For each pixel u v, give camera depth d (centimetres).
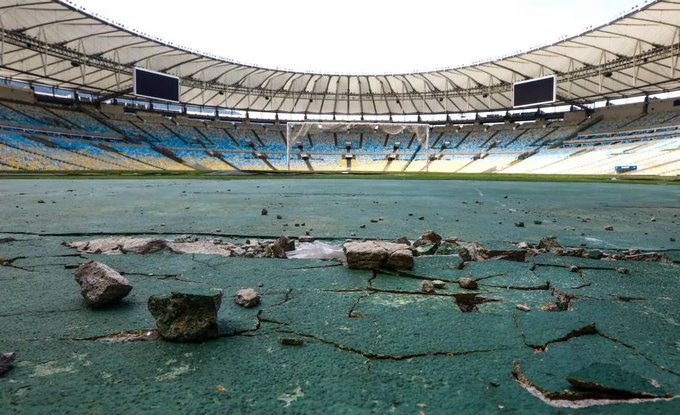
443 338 217
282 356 197
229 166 5981
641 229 602
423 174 4209
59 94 5341
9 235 518
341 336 220
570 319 242
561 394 163
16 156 4053
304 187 1700
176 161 5606
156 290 298
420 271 343
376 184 2028
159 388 169
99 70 4459
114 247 426
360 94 6312
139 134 5775
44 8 2964
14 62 3834
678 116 4925
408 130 7156
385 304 270
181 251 418
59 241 477
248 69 5116
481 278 327
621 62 4066
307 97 6450
